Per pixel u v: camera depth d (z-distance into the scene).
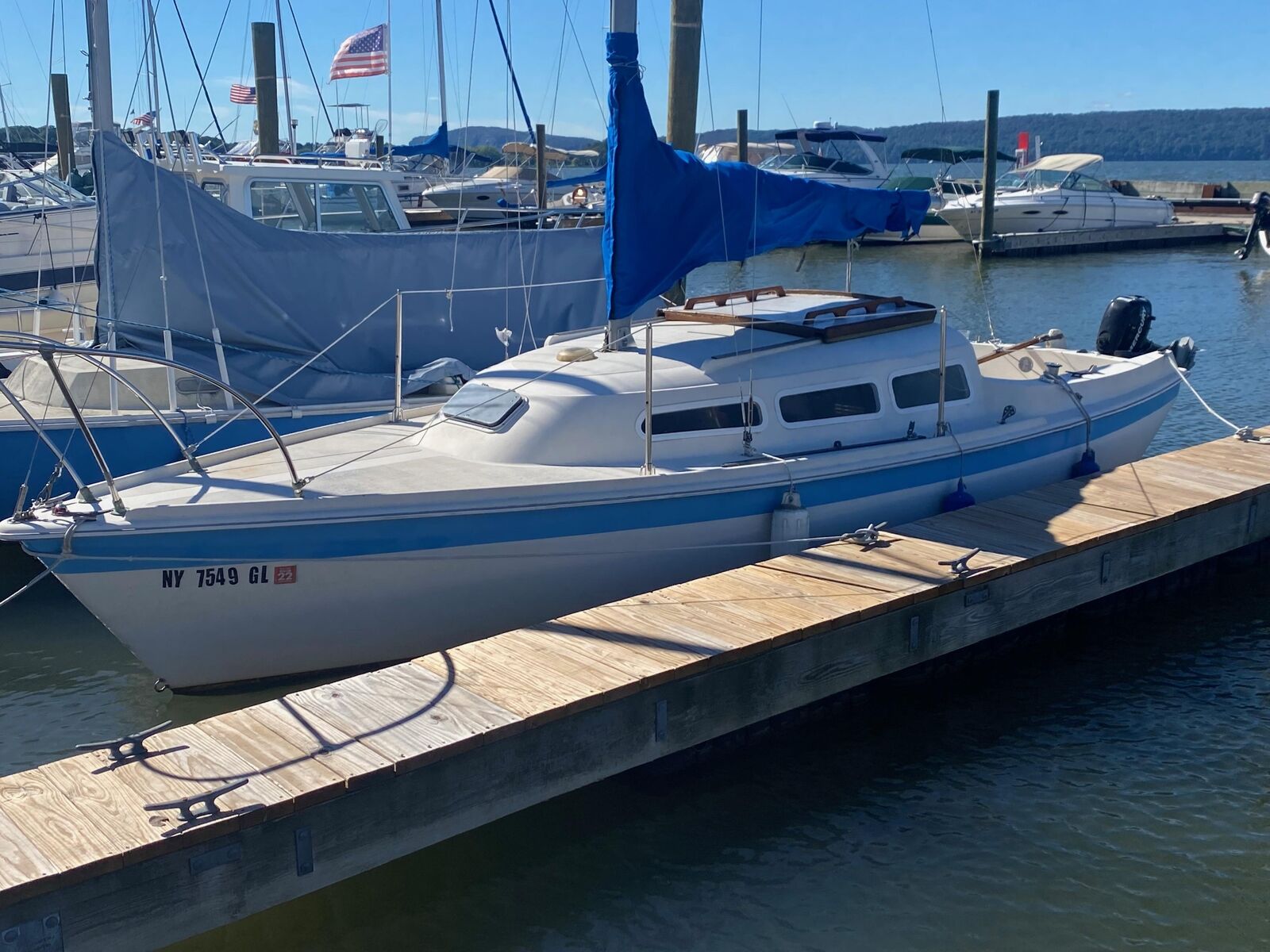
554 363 8.02
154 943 4.55
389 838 5.07
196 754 5.14
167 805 4.60
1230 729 7.10
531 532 6.98
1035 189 37.09
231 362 9.59
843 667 6.59
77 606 8.97
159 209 9.26
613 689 5.63
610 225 7.80
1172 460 9.77
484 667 5.93
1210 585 9.45
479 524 6.86
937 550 7.52
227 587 6.50
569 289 11.21
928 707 7.41
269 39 19.94
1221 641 8.39
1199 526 8.58
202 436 9.37
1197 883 5.59
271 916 5.44
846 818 6.21
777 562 7.32
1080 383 9.73
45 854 4.39
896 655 6.84
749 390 7.84
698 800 6.36
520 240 10.88
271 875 4.78
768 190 8.11
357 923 5.41
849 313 8.86
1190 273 28.91
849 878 5.70
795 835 6.06
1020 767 6.69
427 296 10.58
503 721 5.34
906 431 8.48
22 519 6.26
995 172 34.19
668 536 7.38
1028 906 5.45
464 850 5.93
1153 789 6.44
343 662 7.01
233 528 6.41
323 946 5.26
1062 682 7.75
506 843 5.99
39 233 14.05
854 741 6.98
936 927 5.32
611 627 6.39
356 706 5.54
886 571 7.14
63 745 6.90
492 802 5.35
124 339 9.33
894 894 5.57
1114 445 9.94
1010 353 10.50
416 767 5.06
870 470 8.02
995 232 35.84
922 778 6.59
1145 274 28.86
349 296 10.23
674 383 7.69
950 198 37.53
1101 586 7.94
